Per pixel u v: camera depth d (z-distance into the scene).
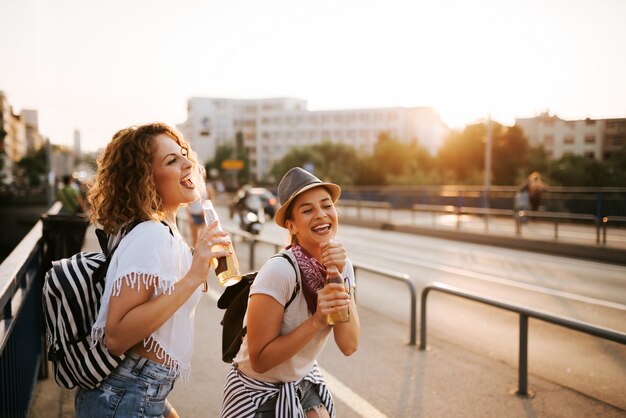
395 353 5.24
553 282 9.62
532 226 17.62
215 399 4.05
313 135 121.62
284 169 68.00
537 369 4.96
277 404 2.11
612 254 12.34
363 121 118.62
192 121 130.38
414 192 25.00
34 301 4.22
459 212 17.73
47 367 4.47
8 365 2.76
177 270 1.82
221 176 91.25
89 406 1.79
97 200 1.88
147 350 1.81
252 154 126.44
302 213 2.17
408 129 119.56
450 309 7.43
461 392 4.23
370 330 6.15
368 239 17.58
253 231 16.95
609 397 4.30
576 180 25.17
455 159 53.00
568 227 16.95
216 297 7.46
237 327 2.25
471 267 11.36
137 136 1.86
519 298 8.23
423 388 4.31
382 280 9.66
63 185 13.37
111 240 1.84
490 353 5.42
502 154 50.53
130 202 1.83
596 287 9.16
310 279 2.06
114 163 1.83
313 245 2.20
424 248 14.95
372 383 4.41
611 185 23.08
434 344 5.61
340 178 58.53
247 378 2.16
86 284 1.75
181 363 1.89
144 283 1.69
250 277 2.23
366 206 23.88
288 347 1.93
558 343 5.84
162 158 1.87
